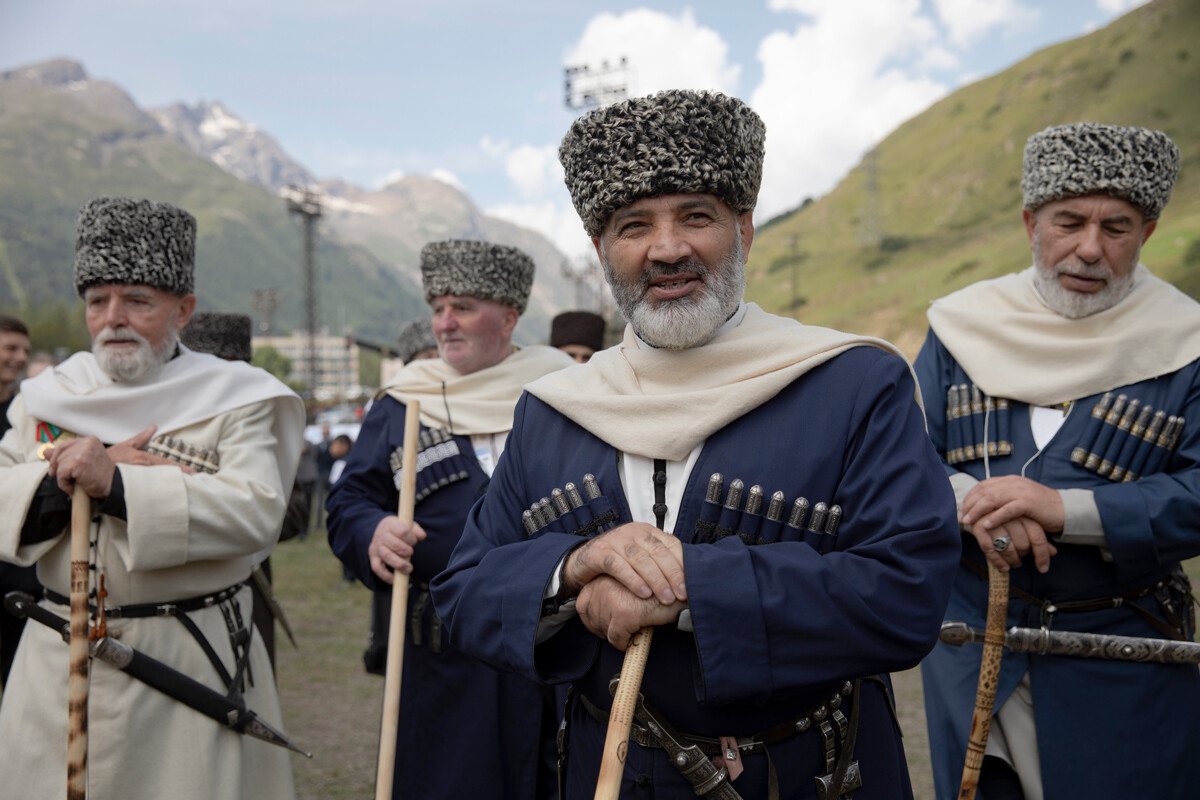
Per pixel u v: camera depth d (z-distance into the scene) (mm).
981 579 2594
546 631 1722
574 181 1780
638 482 1796
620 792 1679
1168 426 2480
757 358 1786
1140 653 2381
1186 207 63938
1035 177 2662
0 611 3631
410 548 3064
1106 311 2631
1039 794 2477
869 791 1742
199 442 2977
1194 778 2426
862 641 1545
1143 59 101062
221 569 2934
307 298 52500
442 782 3123
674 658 1661
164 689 2734
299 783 4836
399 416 3551
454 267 3527
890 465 1650
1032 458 2586
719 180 1683
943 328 2816
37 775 2670
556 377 1997
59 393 3000
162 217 3006
